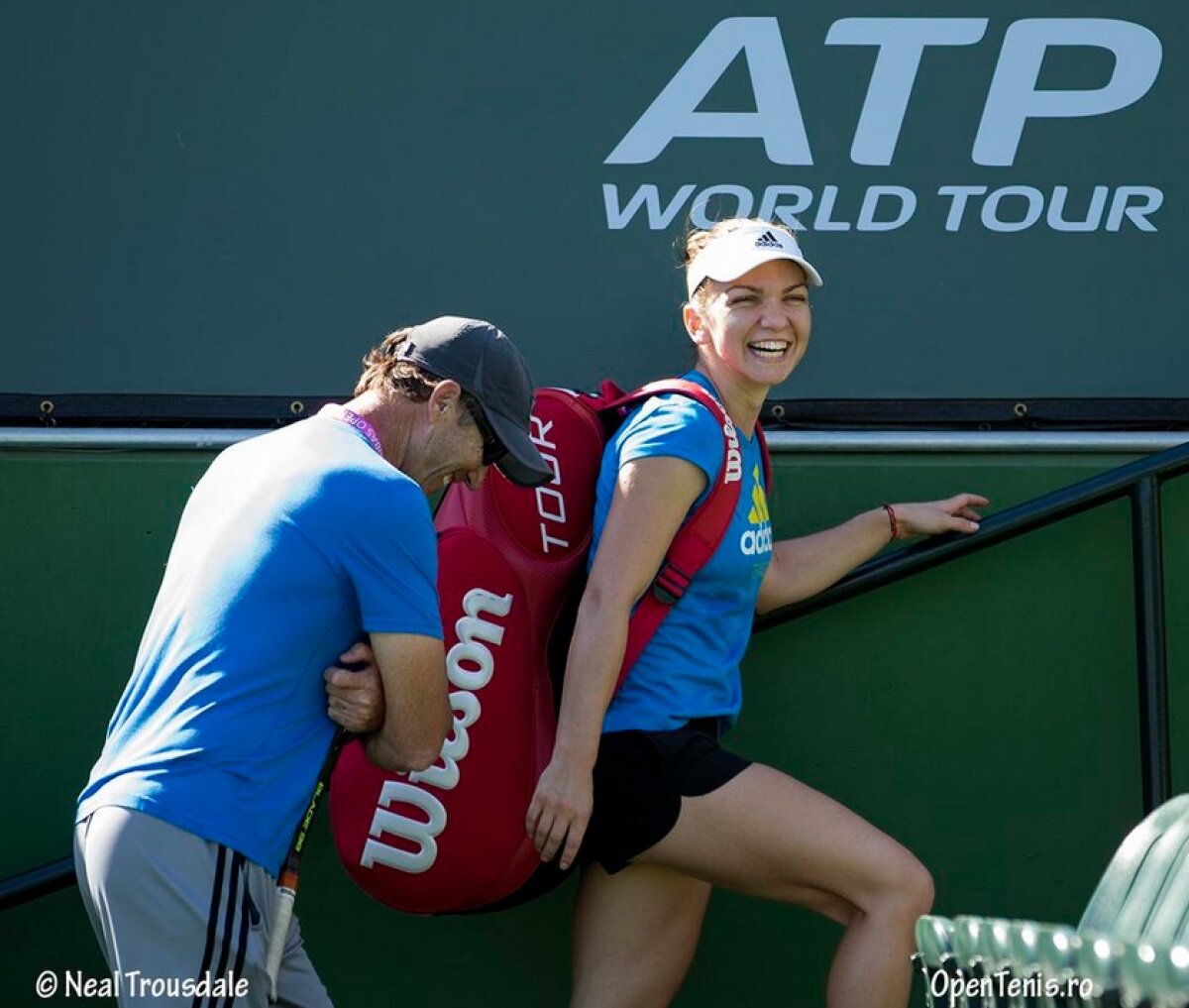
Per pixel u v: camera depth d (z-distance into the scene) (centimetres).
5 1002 1371
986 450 1377
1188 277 1392
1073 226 1392
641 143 1389
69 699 1370
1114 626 1379
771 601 1309
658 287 1387
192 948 960
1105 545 1379
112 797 976
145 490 1372
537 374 1387
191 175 1386
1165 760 1322
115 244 1384
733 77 1391
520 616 1209
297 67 1387
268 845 989
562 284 1387
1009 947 773
